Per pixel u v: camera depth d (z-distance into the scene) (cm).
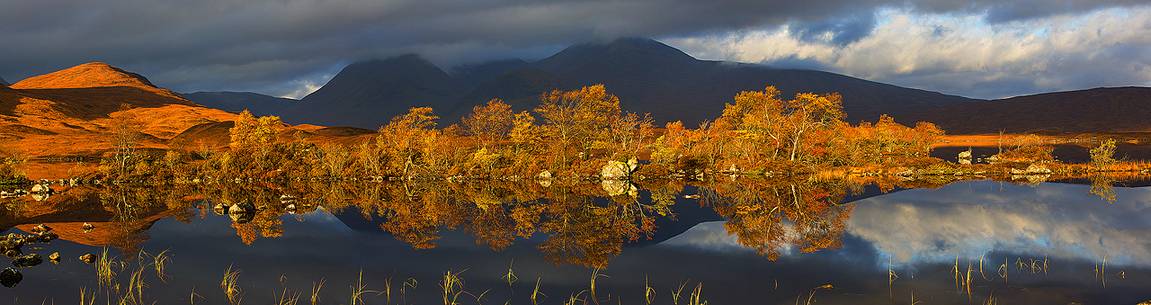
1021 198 5769
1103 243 3319
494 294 2403
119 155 10362
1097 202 5347
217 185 8712
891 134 11762
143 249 3434
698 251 3281
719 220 4575
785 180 8619
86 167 11112
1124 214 4547
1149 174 8694
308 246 3566
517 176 9331
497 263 3019
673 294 2367
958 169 9462
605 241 3684
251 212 5203
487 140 11144
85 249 3388
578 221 4625
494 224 4475
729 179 8962
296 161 9750
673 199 6266
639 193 6994
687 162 9950
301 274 2777
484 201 6212
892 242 3456
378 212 5306
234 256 3222
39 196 7000
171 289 2456
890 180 8450
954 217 4500
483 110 10862
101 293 2370
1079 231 3775
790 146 10738
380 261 3086
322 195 7044
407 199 6475
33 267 2812
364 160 9575
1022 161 9906
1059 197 5806
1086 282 2412
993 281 2455
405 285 2559
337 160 9631
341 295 2392
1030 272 2598
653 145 11312
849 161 10362
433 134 9838
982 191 6538
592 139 11075
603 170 9075
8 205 5966
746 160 9950
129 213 5266
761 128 10306
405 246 3556
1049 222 4181
